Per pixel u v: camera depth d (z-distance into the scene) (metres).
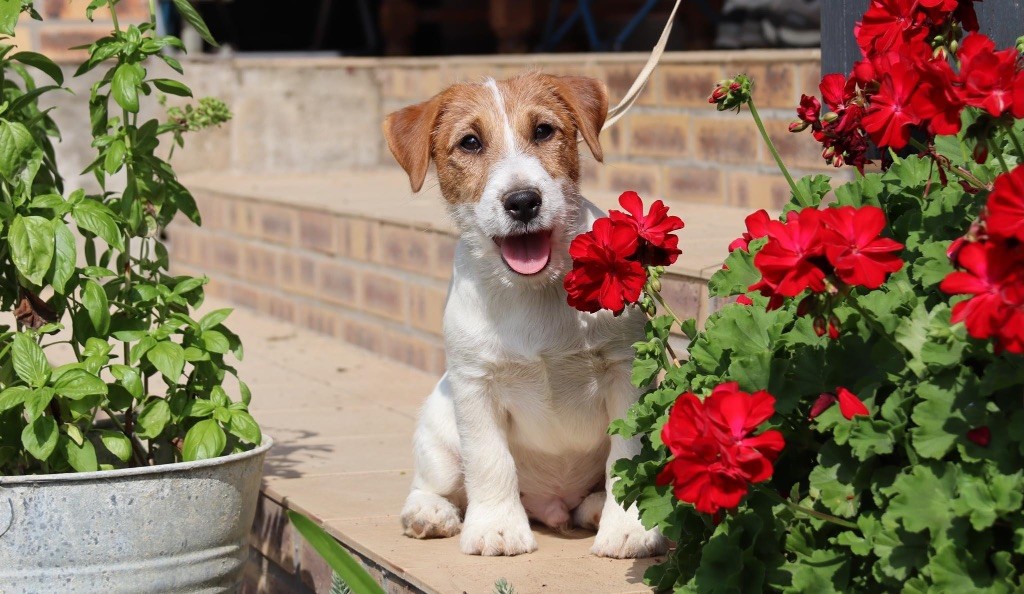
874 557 2.22
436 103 3.41
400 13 9.12
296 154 8.17
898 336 2.13
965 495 1.96
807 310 2.09
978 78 1.99
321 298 6.38
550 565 2.97
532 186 3.04
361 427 4.57
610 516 3.04
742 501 2.37
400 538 3.23
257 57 8.95
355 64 8.22
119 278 3.20
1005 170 2.13
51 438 2.81
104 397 2.96
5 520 2.76
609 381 3.10
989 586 1.95
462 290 3.14
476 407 3.12
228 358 5.85
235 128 8.04
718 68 5.61
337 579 2.54
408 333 5.68
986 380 2.03
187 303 3.33
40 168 3.38
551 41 8.78
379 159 8.34
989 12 3.10
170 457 3.39
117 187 7.66
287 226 6.62
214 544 2.97
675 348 3.89
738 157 5.57
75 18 7.45
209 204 7.42
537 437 3.20
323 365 5.71
